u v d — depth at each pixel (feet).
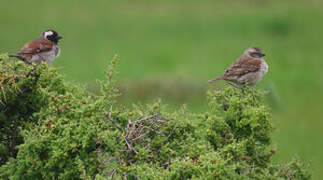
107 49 211.61
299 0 267.59
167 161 43.09
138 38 226.17
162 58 199.62
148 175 39.47
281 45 210.18
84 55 202.69
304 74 174.40
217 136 46.50
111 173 41.04
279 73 175.94
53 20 252.01
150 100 133.49
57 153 41.16
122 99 131.54
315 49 204.33
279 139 122.11
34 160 41.93
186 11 262.47
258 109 47.24
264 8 258.98
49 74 47.37
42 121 44.34
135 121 43.27
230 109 47.70
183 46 213.66
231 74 83.41
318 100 149.89
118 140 41.96
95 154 41.52
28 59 83.92
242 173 43.98
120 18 255.09
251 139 47.03
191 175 39.73
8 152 46.55
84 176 39.88
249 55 85.10
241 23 239.71
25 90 46.62
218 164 39.17
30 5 275.18
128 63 193.67
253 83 84.58
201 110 130.72
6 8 268.62
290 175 48.34
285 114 138.92
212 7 266.16
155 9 268.82
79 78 173.99
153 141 43.91
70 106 44.57
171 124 45.01
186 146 43.39
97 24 246.47
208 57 198.39
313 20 238.27
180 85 140.36
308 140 122.01
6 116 46.75
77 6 274.98
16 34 231.71
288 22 237.04
